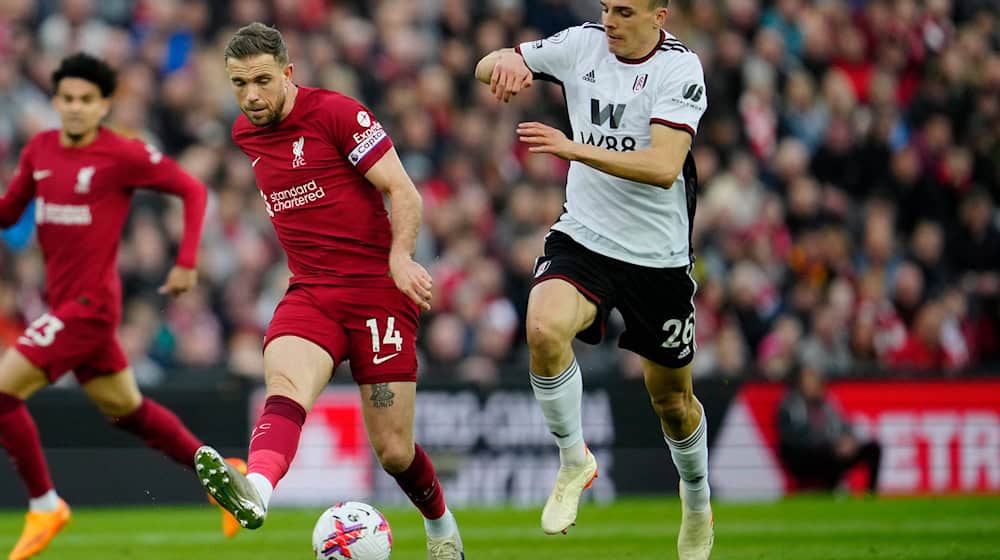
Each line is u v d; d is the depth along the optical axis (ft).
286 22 184.85
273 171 73.10
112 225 92.99
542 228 165.37
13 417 90.43
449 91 182.19
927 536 108.17
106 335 93.50
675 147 69.31
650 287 73.46
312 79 176.96
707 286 160.15
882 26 203.62
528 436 139.95
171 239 156.87
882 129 186.09
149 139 170.50
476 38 190.39
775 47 192.24
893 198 183.21
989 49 204.33
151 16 183.11
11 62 170.81
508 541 106.63
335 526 73.67
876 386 144.56
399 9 189.98
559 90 183.62
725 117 182.19
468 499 138.92
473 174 172.14
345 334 73.05
